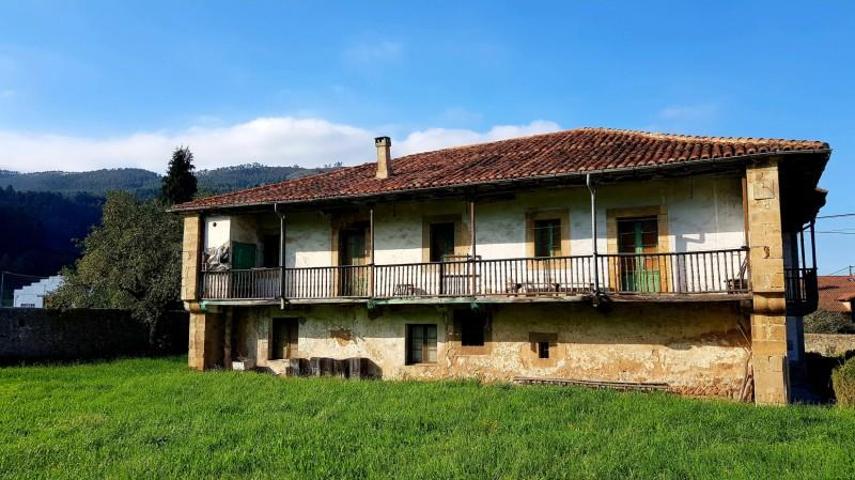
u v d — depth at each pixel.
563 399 13.39
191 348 20.64
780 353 13.36
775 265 13.30
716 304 15.02
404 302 17.17
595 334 16.27
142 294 28.61
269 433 10.77
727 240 15.26
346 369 18.61
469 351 17.75
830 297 41.12
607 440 9.78
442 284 17.08
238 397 14.49
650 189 16.17
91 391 15.71
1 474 8.68
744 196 14.06
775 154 13.20
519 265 17.42
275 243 21.53
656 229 16.16
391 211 19.47
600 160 15.59
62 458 9.46
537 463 8.53
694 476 7.89
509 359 17.20
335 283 19.84
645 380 15.59
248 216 21.08
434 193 16.77
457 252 18.48
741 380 14.60
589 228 16.78
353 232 20.27
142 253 29.28
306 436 10.45
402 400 13.58
